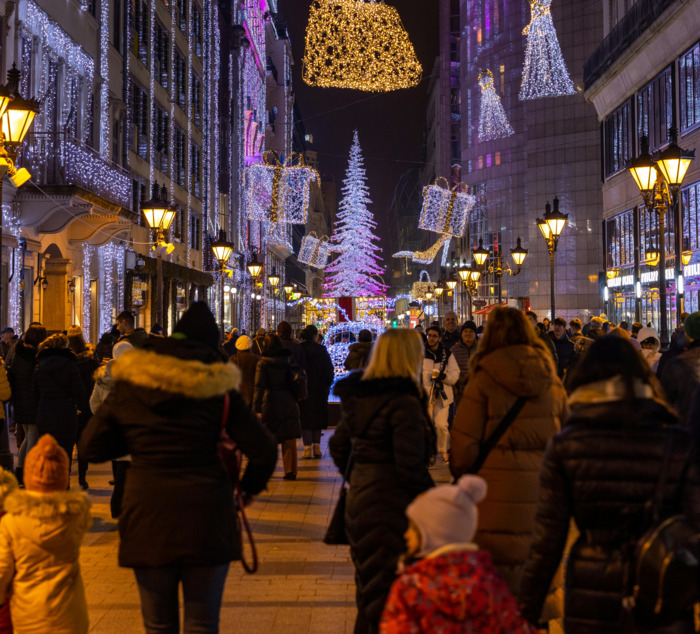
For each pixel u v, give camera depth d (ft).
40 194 62.59
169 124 121.49
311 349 44.91
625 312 125.49
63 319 75.97
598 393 10.80
